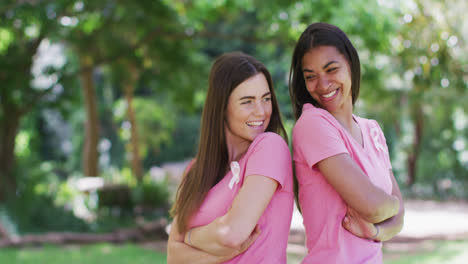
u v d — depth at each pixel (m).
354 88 2.03
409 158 21.83
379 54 9.21
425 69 6.88
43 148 24.34
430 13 6.96
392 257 7.88
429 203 18.72
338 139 1.90
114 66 13.31
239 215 1.87
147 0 9.70
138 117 21.02
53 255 7.49
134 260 7.31
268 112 2.09
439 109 18.33
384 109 18.92
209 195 2.05
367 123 2.19
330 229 1.90
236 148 2.12
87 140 14.39
